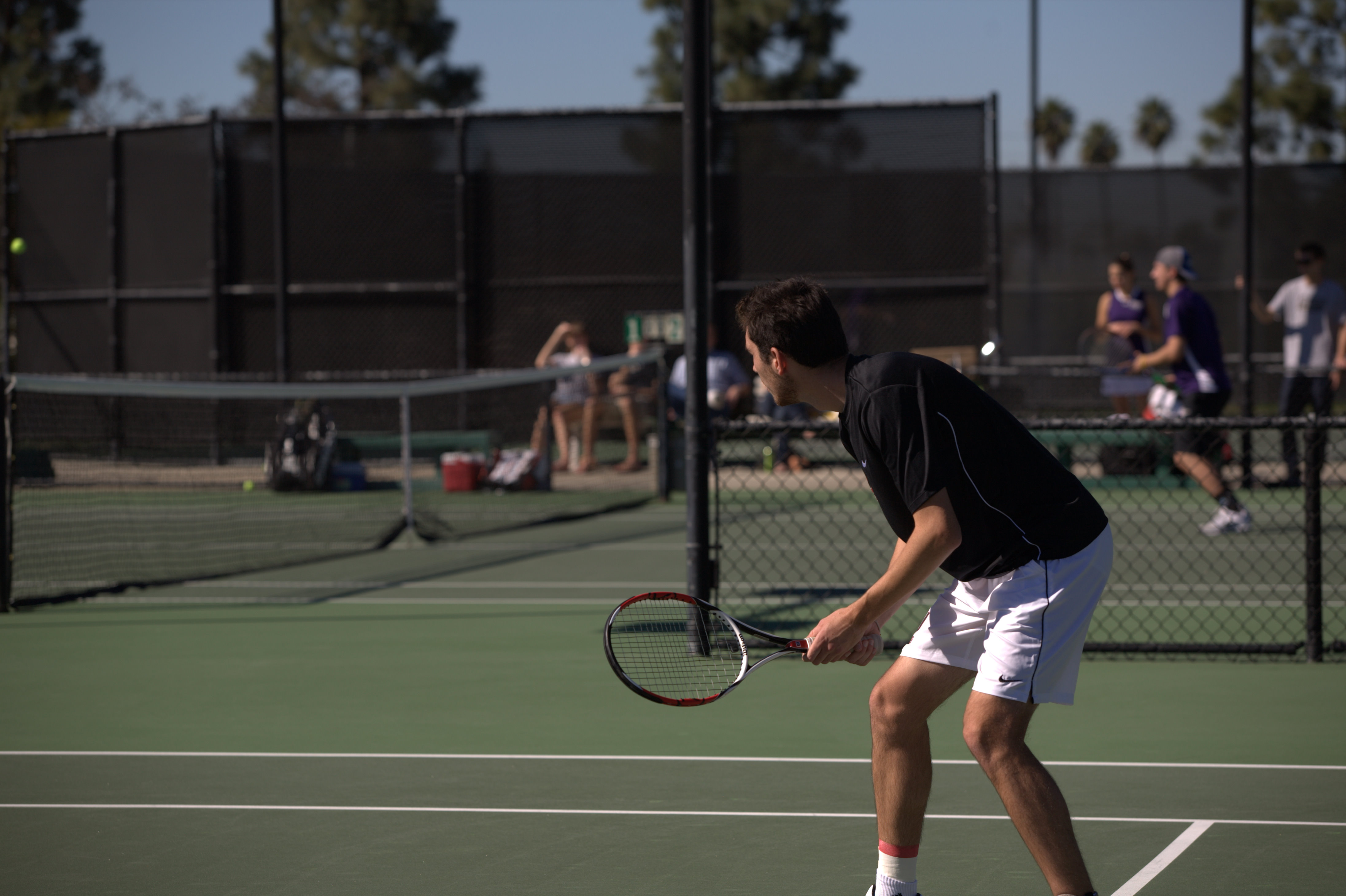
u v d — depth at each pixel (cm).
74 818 693
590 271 2897
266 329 2991
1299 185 3030
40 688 1008
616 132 2892
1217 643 1132
